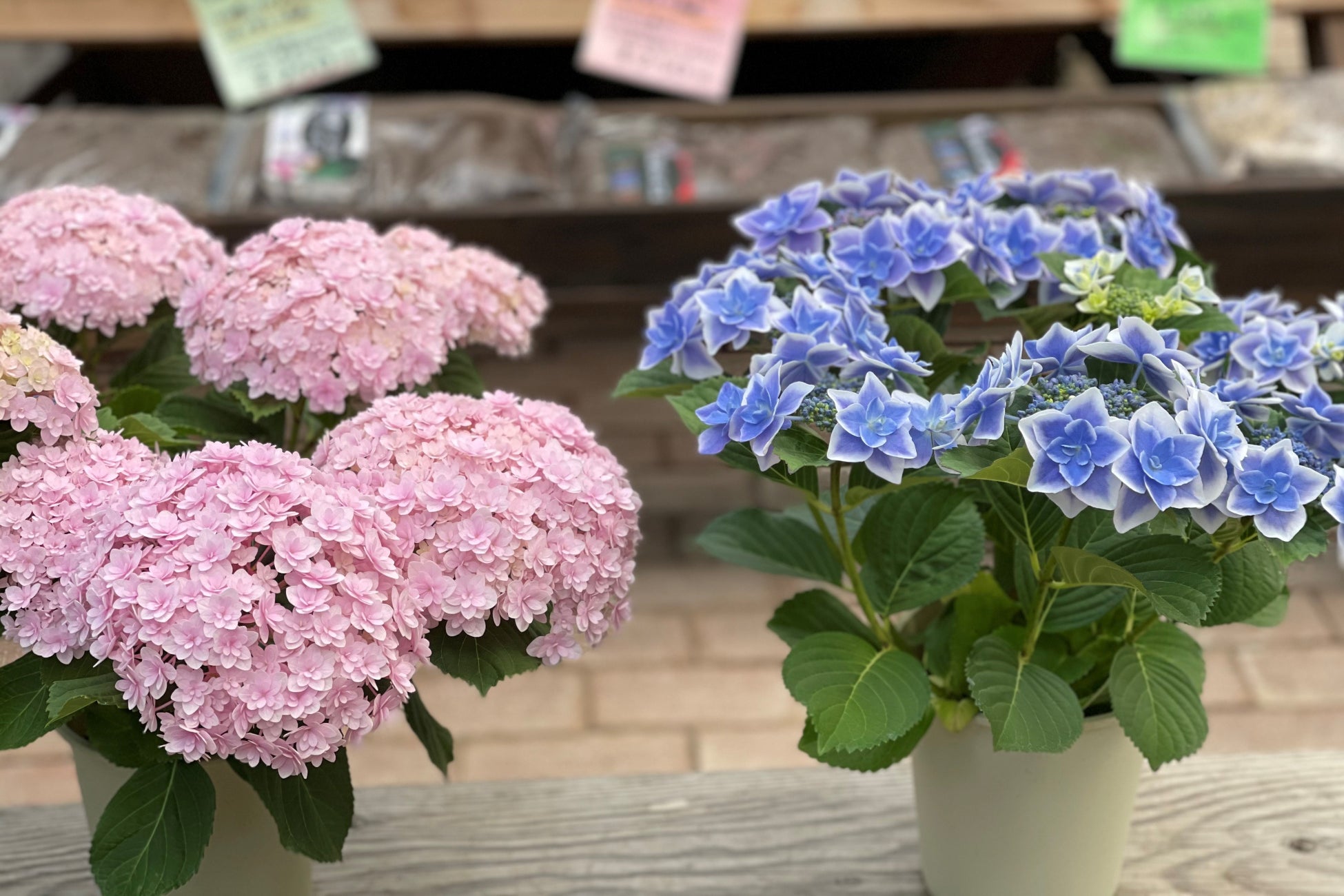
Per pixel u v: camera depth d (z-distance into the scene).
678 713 2.64
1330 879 1.15
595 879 1.17
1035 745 0.92
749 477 3.27
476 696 2.69
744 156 2.70
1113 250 1.17
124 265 1.16
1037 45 3.46
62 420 0.95
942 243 1.05
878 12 2.79
